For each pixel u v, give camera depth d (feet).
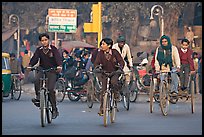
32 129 40.37
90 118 48.14
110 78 43.19
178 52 54.08
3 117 48.88
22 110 55.83
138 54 83.30
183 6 134.31
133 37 146.41
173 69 52.08
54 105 43.75
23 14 165.07
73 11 91.25
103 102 42.27
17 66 75.97
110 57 43.65
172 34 135.85
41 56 43.16
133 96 66.95
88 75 67.15
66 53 78.95
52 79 42.98
